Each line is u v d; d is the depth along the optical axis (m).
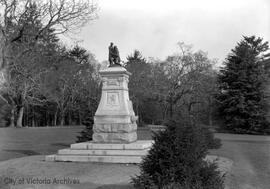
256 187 9.19
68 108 56.25
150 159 7.10
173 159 6.70
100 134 14.16
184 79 41.88
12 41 25.69
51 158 13.19
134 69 46.16
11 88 33.72
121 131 13.95
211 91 41.50
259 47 52.09
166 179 6.60
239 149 18.41
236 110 37.31
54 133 32.72
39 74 34.09
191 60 42.69
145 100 47.69
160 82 43.00
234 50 39.94
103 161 12.61
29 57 30.44
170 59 43.97
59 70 45.06
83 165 12.10
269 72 42.44
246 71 37.84
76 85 51.44
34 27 25.94
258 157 15.00
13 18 25.02
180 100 43.81
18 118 45.56
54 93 46.16
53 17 25.39
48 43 33.72
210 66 42.62
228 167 11.95
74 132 34.03
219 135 32.84
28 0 25.02
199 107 45.97
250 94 36.97
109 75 14.79
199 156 6.94
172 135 6.96
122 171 10.90
